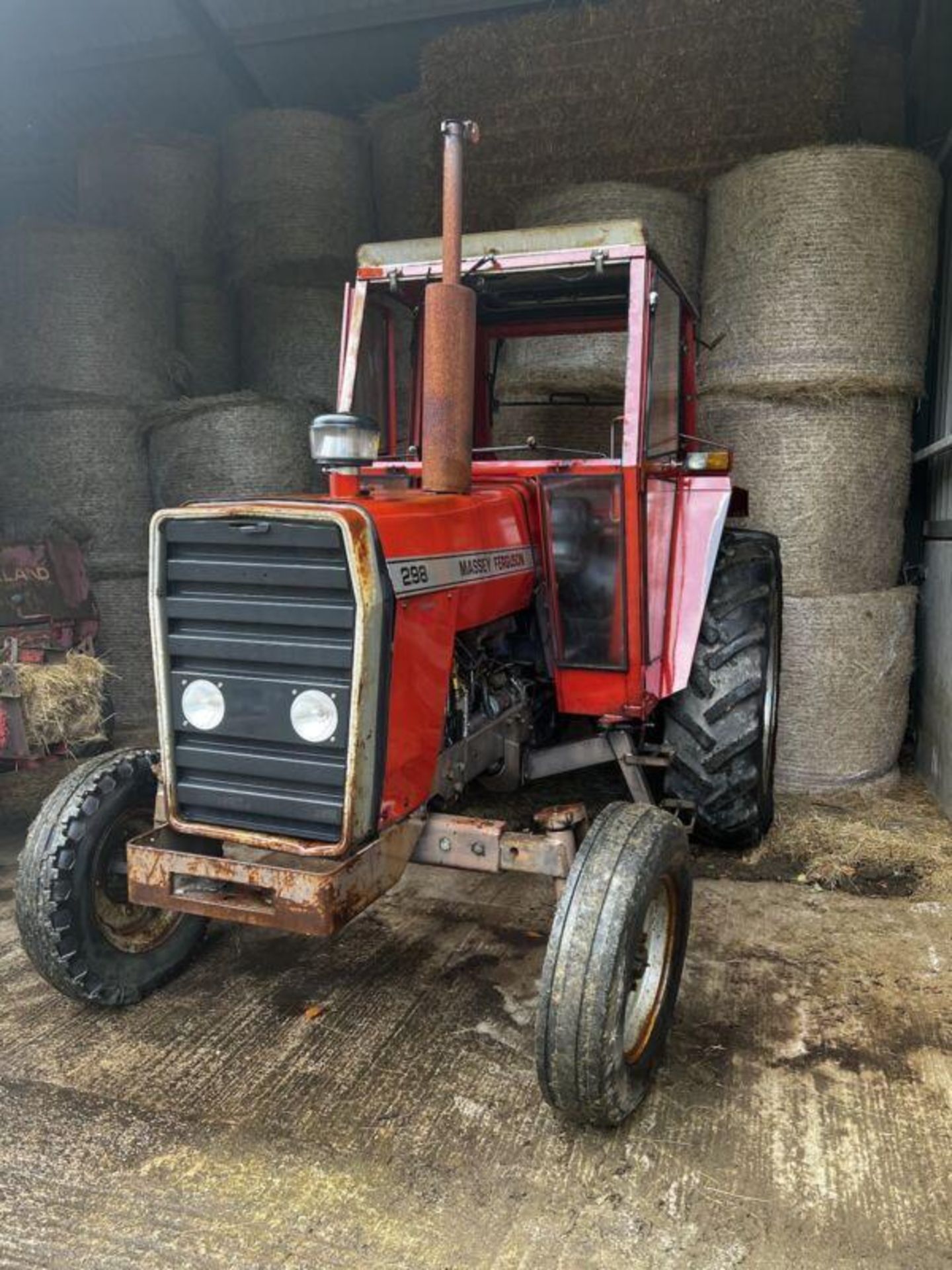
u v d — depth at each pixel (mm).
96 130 5695
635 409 2635
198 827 2191
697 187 4305
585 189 4129
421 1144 2033
